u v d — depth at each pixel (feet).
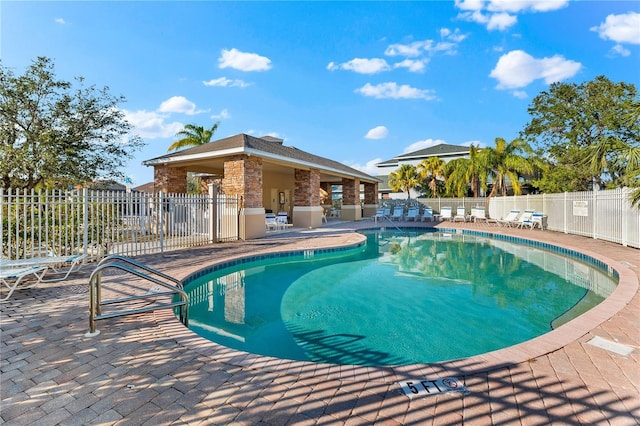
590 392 9.16
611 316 14.78
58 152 46.14
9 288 19.66
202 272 26.68
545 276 28.81
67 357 11.45
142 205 34.91
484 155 90.68
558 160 88.02
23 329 13.89
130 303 17.49
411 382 9.75
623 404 8.63
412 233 61.11
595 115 81.41
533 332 17.12
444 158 135.44
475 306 21.22
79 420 8.15
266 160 50.67
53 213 27.17
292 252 36.11
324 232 55.67
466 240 51.16
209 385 9.68
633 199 28.04
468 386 9.52
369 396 9.08
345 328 17.93
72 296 18.65
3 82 42.96
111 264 14.11
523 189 111.75
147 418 8.21
